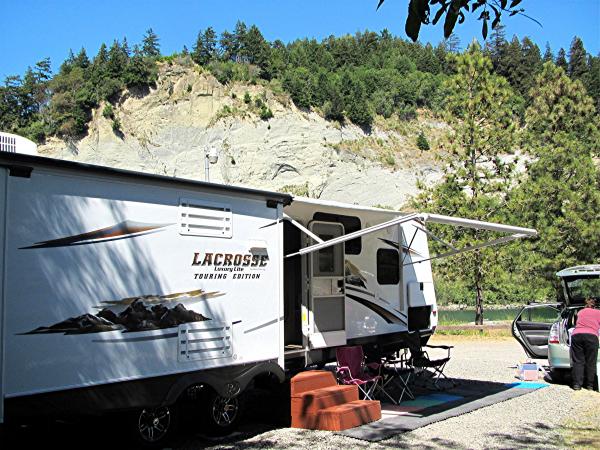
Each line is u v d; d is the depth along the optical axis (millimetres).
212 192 5863
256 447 5664
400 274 9305
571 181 17781
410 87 90125
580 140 20797
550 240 17094
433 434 6145
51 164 4527
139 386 5027
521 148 18672
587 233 16578
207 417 5938
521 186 17969
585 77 76062
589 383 8633
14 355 4219
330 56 106688
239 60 88000
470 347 14297
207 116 67500
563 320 9289
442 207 17703
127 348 4957
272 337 6375
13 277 4266
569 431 6250
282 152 66312
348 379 7258
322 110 73250
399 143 75500
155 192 5352
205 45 88500
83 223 4762
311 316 7551
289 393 6555
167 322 5305
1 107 69812
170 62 72000
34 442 5742
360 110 74750
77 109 65500
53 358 4445
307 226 7707
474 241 17109
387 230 9359
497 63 93500
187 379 5414
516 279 17906
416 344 8945
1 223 4238
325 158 66938
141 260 5160
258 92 71062
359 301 8523
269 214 6500
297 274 7840
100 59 72562
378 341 8914
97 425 5652
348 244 8461
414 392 8484
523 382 9305
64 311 4547
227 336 5844
